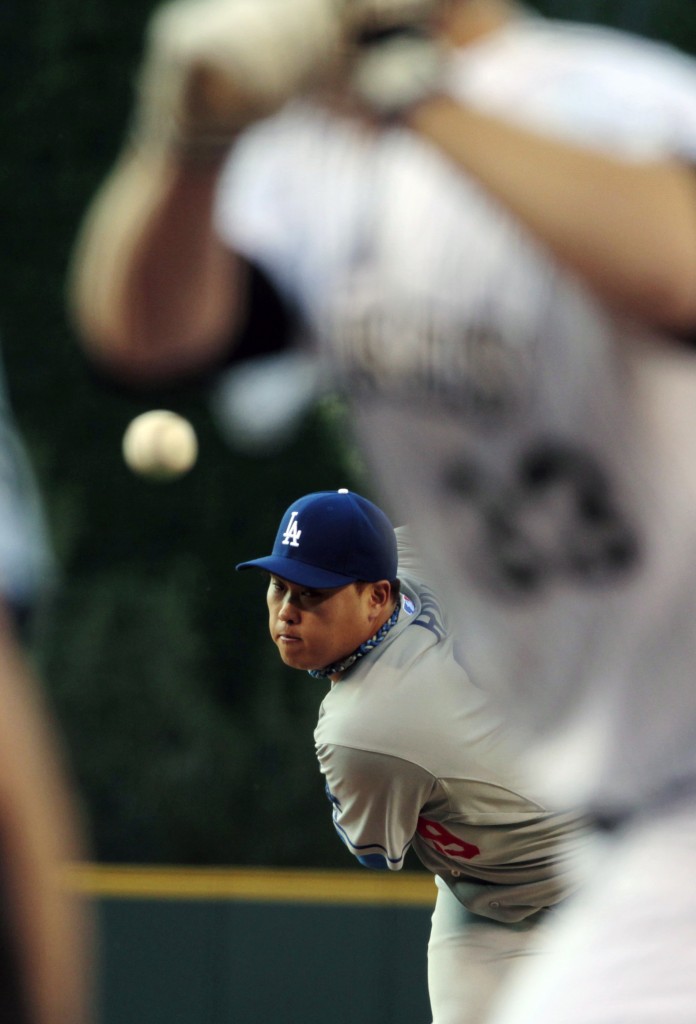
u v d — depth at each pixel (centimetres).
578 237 399
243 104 411
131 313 493
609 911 525
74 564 3953
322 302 487
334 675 1095
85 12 4162
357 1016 2220
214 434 3994
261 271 503
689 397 457
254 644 3906
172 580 3938
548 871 1118
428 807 1095
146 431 1922
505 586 502
